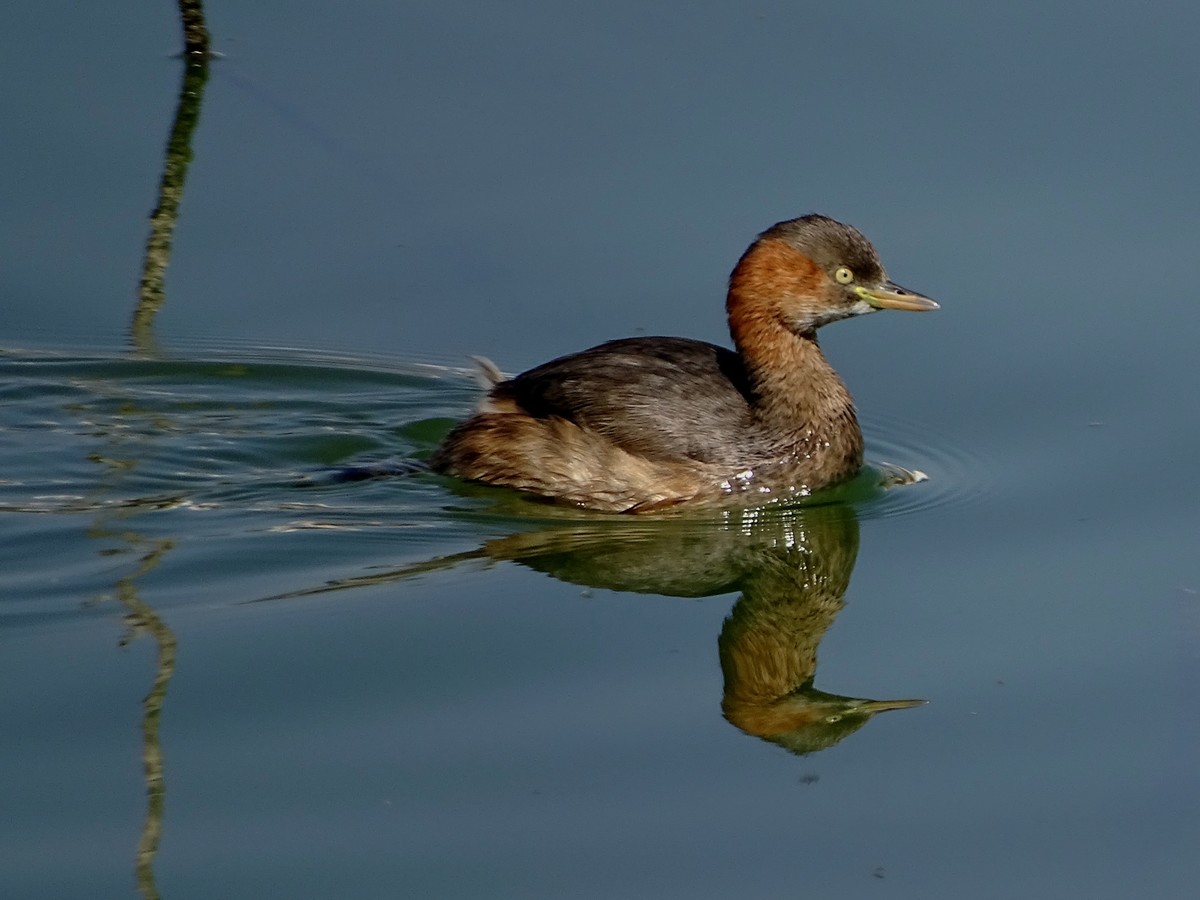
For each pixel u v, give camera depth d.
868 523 14.38
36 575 12.99
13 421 15.80
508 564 13.54
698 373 14.74
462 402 16.61
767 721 11.66
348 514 14.28
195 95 18.94
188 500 14.46
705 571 13.74
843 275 14.62
